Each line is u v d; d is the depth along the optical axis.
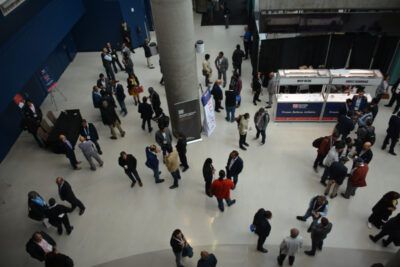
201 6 19.23
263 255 7.44
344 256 7.34
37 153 10.77
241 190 8.94
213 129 10.96
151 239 7.94
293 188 8.93
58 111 12.54
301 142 10.38
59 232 8.17
